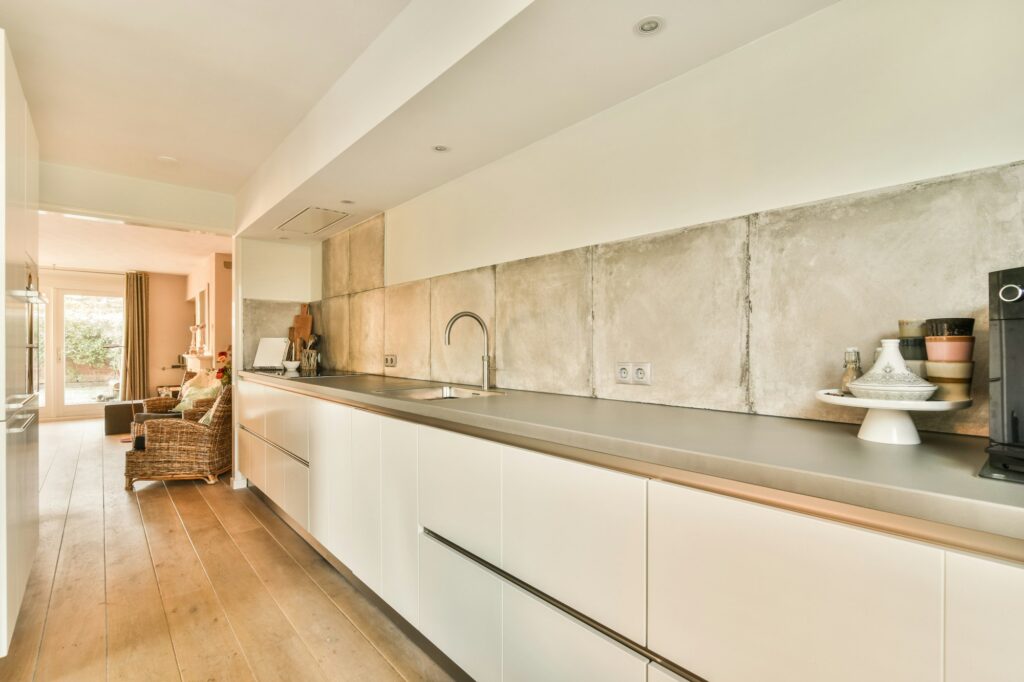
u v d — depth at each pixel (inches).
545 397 74.7
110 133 109.9
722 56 57.7
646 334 66.2
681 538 36.8
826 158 49.9
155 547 106.7
